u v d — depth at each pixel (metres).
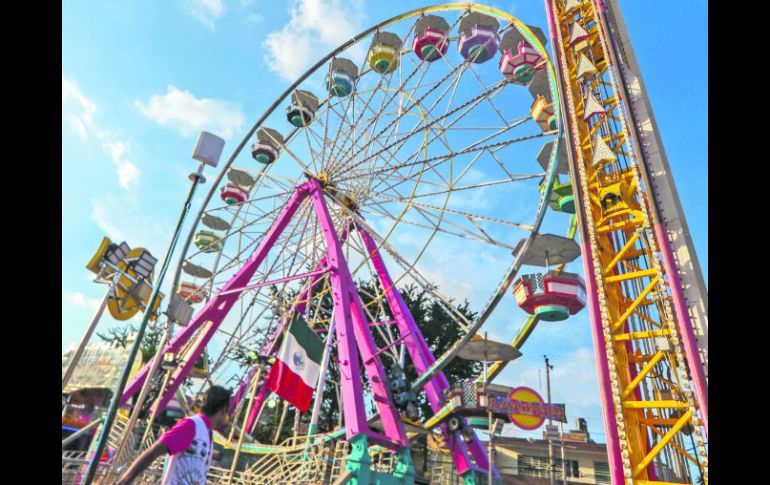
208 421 3.59
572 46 13.91
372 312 34.84
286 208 23.36
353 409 15.60
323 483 16.33
